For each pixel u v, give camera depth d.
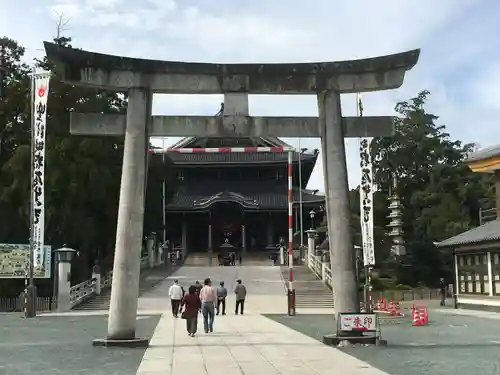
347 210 17.98
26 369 13.55
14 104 50.12
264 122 18.25
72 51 17.28
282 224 82.88
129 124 17.67
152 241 63.94
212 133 18.09
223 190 82.19
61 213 46.78
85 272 51.16
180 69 17.91
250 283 50.47
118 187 51.84
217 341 19.16
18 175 45.19
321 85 18.30
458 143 84.56
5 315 34.31
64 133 48.28
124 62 17.64
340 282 17.77
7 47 55.09
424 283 59.47
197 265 69.56
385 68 18.22
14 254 36.50
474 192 74.44
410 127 82.75
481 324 26.67
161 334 21.75
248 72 18.14
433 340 19.48
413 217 75.94
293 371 12.78
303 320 29.30
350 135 18.47
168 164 60.91
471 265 38.31
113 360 14.79
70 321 29.67
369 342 17.53
